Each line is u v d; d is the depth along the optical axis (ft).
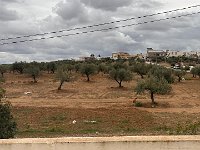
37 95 196.13
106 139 20.63
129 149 20.42
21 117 116.78
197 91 217.56
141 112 127.24
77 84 254.27
